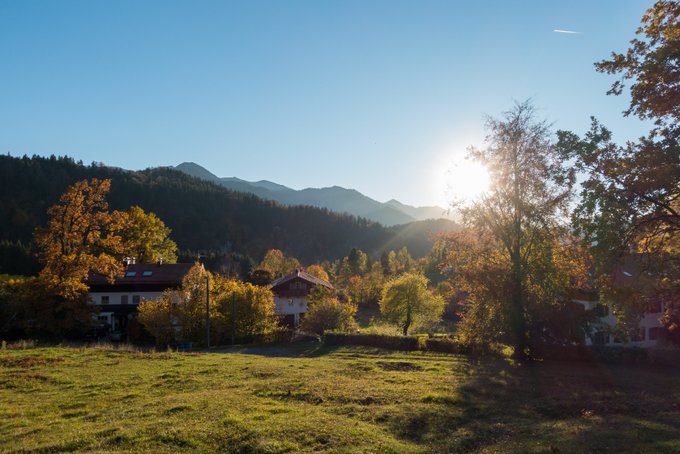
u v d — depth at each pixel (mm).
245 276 97000
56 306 47062
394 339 38688
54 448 11844
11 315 45406
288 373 23156
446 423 13977
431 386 19672
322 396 17125
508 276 28844
